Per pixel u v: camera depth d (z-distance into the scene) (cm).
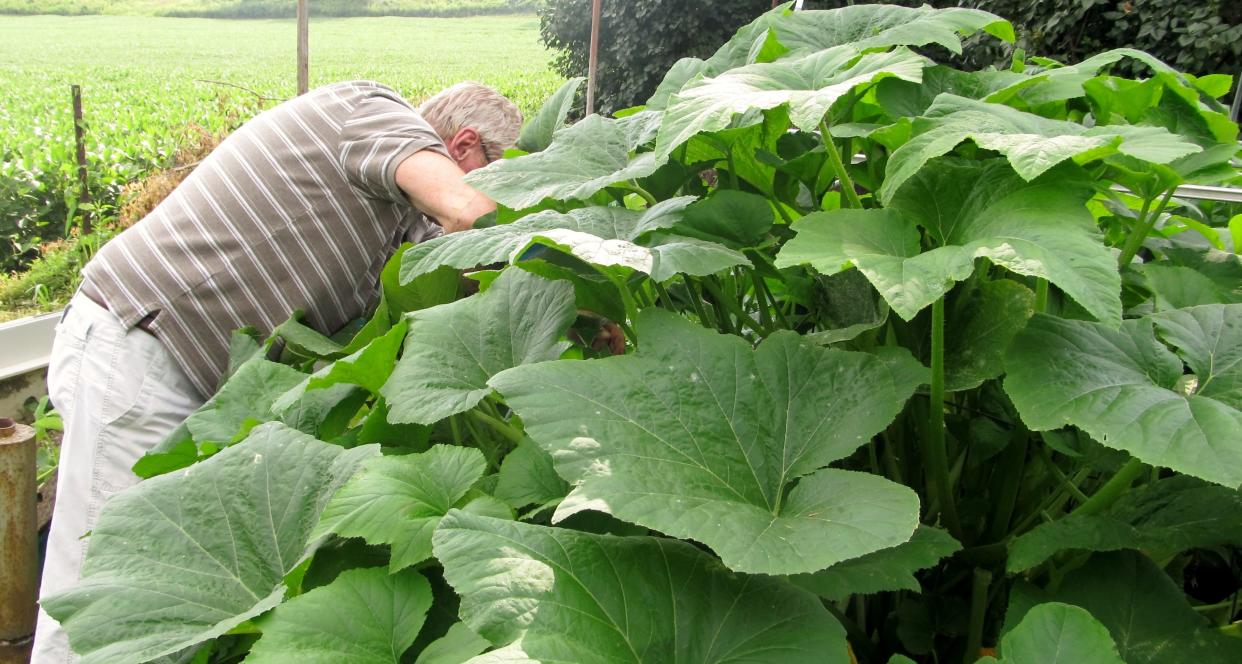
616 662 69
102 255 201
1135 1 540
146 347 198
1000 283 100
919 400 105
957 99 97
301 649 75
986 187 91
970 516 108
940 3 591
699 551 81
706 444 86
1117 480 87
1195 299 105
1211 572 116
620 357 92
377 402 118
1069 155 78
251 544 97
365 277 208
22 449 214
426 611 80
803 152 125
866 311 110
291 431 105
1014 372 85
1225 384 82
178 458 136
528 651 66
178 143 481
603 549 77
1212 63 527
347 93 200
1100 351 86
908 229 90
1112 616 84
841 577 79
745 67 111
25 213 477
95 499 195
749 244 115
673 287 136
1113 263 77
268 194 195
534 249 116
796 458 88
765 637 73
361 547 93
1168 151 81
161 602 90
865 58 104
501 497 94
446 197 181
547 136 161
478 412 118
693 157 129
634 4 724
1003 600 99
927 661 98
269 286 199
